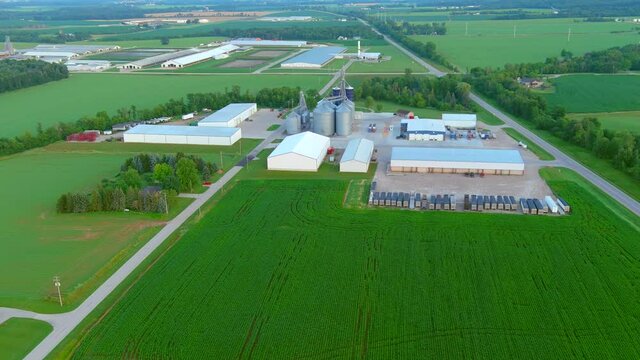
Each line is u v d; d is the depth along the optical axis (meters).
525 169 127.56
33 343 68.12
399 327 70.50
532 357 64.81
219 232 97.25
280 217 103.06
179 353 66.25
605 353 65.19
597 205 105.81
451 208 105.25
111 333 70.00
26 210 108.50
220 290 79.06
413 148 134.12
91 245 93.38
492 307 74.25
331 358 65.19
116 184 115.31
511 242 91.69
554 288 78.31
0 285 80.94
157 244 93.31
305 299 76.69
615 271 82.31
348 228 97.94
